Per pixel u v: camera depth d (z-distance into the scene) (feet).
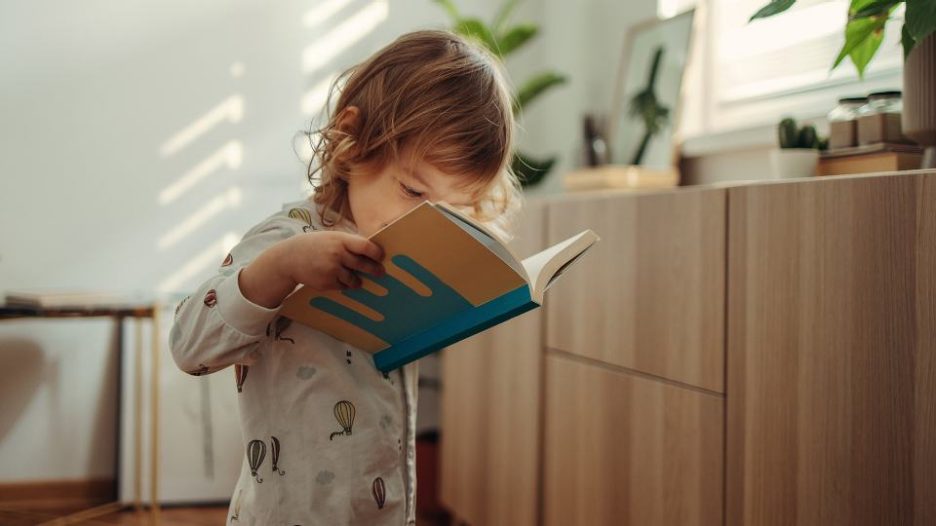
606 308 5.03
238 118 8.60
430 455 7.78
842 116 4.41
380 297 2.44
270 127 8.67
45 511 7.77
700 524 4.19
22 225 8.03
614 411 4.92
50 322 8.12
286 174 8.71
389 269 2.29
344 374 2.70
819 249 3.51
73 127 8.14
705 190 4.20
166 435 8.06
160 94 8.38
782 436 3.69
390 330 2.64
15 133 7.99
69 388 8.16
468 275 2.31
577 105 8.50
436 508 7.81
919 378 3.07
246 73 8.62
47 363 8.11
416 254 2.24
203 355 2.38
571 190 7.14
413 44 3.00
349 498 2.63
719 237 4.10
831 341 3.45
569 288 5.44
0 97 7.93
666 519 4.44
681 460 4.34
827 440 3.46
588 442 5.18
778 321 3.73
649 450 4.59
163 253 8.41
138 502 7.86
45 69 8.05
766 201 3.80
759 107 6.58
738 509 3.94
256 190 8.64
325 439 2.64
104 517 7.64
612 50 8.23
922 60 3.73
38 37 8.04
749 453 3.88
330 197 2.90
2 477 7.98
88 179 8.20
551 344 5.65
